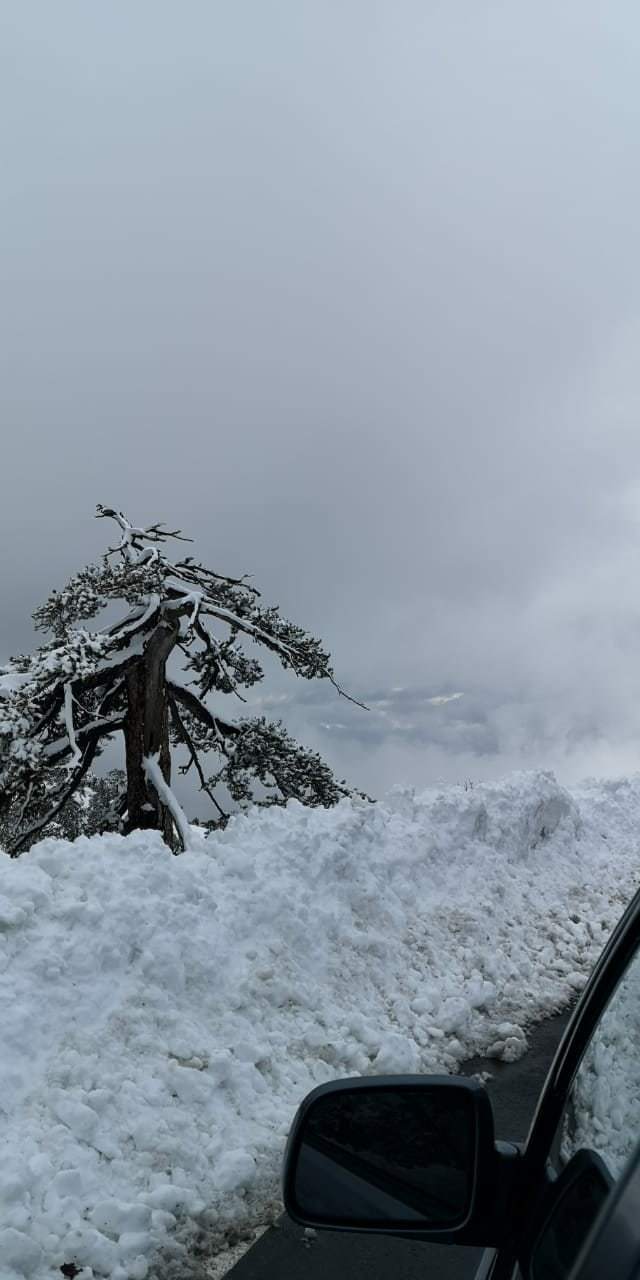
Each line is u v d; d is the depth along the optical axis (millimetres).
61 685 18000
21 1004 5320
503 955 8375
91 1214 4305
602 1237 1327
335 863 8258
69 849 6840
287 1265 4230
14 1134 4668
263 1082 5691
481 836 10500
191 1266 4184
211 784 22219
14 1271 3920
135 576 19078
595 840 12727
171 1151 4832
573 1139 1655
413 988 7465
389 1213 1718
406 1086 1758
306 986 6793
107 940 5941
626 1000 1688
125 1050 5441
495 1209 1709
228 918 6922
